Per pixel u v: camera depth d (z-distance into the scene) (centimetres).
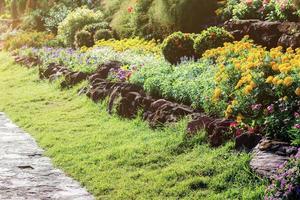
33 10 2981
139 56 1406
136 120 949
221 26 1412
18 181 707
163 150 768
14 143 916
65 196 652
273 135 692
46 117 1102
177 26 1520
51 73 1545
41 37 2286
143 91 1063
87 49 1708
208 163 680
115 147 823
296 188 542
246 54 995
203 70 1023
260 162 629
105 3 2217
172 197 621
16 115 1149
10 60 2011
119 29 1842
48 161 805
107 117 1041
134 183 672
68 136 928
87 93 1212
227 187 621
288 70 726
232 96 810
